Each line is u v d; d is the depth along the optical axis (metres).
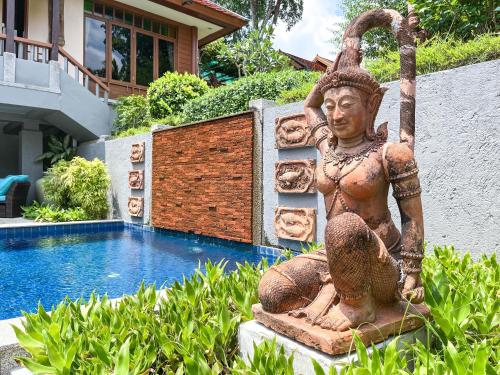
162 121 9.50
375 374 1.44
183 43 14.20
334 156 2.00
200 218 7.16
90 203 9.47
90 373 1.69
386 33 9.30
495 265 2.71
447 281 2.15
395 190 1.86
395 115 4.27
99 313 2.32
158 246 7.02
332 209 2.02
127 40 13.14
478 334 1.88
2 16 11.20
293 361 1.75
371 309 1.76
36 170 11.27
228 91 8.02
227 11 13.44
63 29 11.76
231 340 2.16
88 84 11.82
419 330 1.88
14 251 6.58
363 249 1.62
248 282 2.67
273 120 5.81
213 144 6.84
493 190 3.48
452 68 4.00
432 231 3.93
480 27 4.87
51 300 4.04
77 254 6.34
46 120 10.86
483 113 3.56
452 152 3.79
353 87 1.89
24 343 1.98
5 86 9.05
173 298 2.49
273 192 5.82
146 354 1.89
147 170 8.83
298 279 1.94
